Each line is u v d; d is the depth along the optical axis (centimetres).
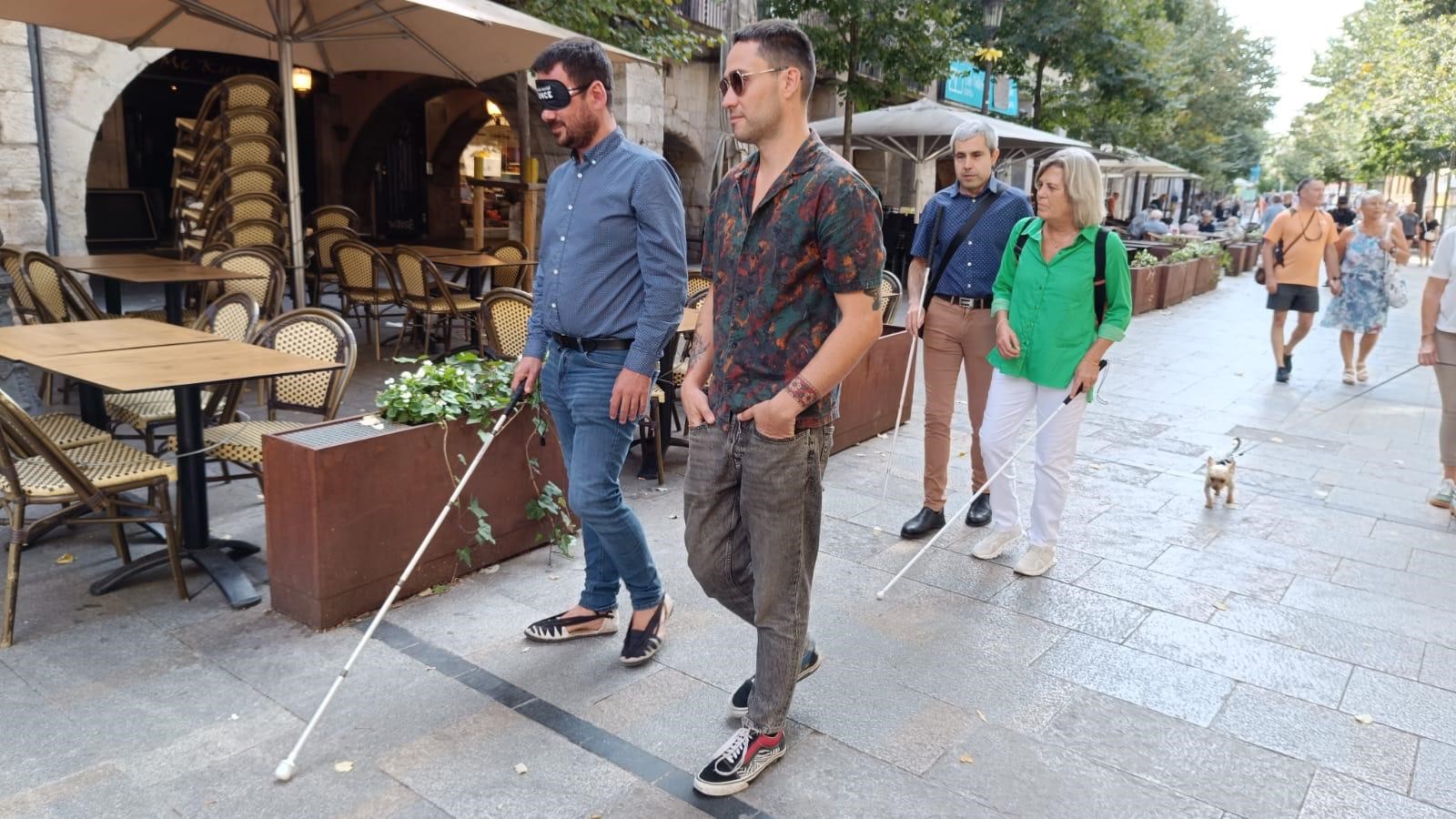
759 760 259
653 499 492
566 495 416
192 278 595
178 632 331
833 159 231
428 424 360
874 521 474
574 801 250
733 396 245
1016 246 404
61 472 321
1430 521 498
